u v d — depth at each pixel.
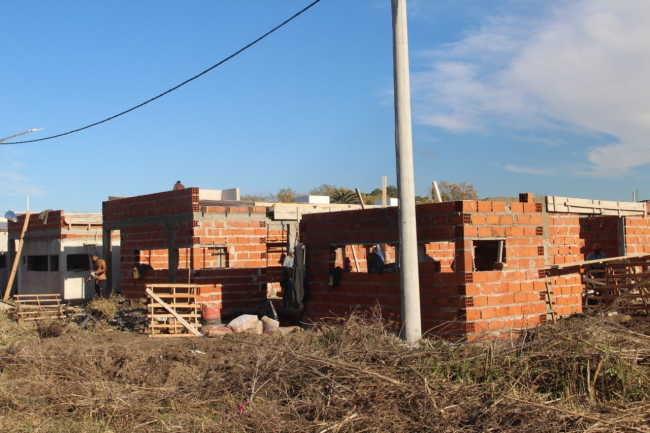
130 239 19.16
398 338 9.72
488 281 10.88
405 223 10.19
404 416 6.71
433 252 17.86
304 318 13.91
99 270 19.94
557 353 7.96
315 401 7.29
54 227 23.84
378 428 6.43
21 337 13.80
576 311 13.94
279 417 6.99
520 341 9.02
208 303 14.03
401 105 10.16
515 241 11.37
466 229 10.77
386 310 11.90
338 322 12.46
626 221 16.81
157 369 9.48
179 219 17.00
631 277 13.31
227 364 9.38
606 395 7.32
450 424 6.50
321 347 9.83
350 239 12.81
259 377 8.24
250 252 17.66
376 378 7.62
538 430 6.12
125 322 14.60
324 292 13.43
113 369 9.62
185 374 9.30
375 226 12.30
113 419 7.41
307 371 8.08
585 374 7.61
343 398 7.15
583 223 17.80
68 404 7.91
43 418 7.47
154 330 13.79
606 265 13.90
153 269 18.41
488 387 7.41
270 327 13.26
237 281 16.48
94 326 14.62
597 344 8.12
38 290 25.11
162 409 7.70
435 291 11.02
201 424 7.00
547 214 13.93
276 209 17.89
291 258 15.41
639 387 7.31
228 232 17.27
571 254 14.34
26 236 25.94
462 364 8.22
